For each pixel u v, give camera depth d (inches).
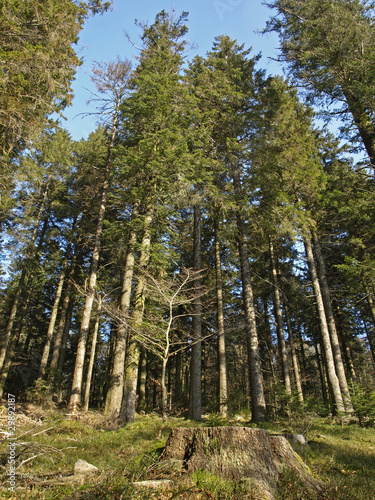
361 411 479.2
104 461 221.1
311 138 647.8
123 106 573.6
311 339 1061.8
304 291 787.4
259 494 147.5
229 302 850.1
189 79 719.7
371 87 503.5
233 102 671.8
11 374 792.3
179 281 444.5
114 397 476.4
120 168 522.3
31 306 1043.9
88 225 815.1
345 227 705.6
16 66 350.9
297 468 180.2
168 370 1022.4
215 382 1173.1
